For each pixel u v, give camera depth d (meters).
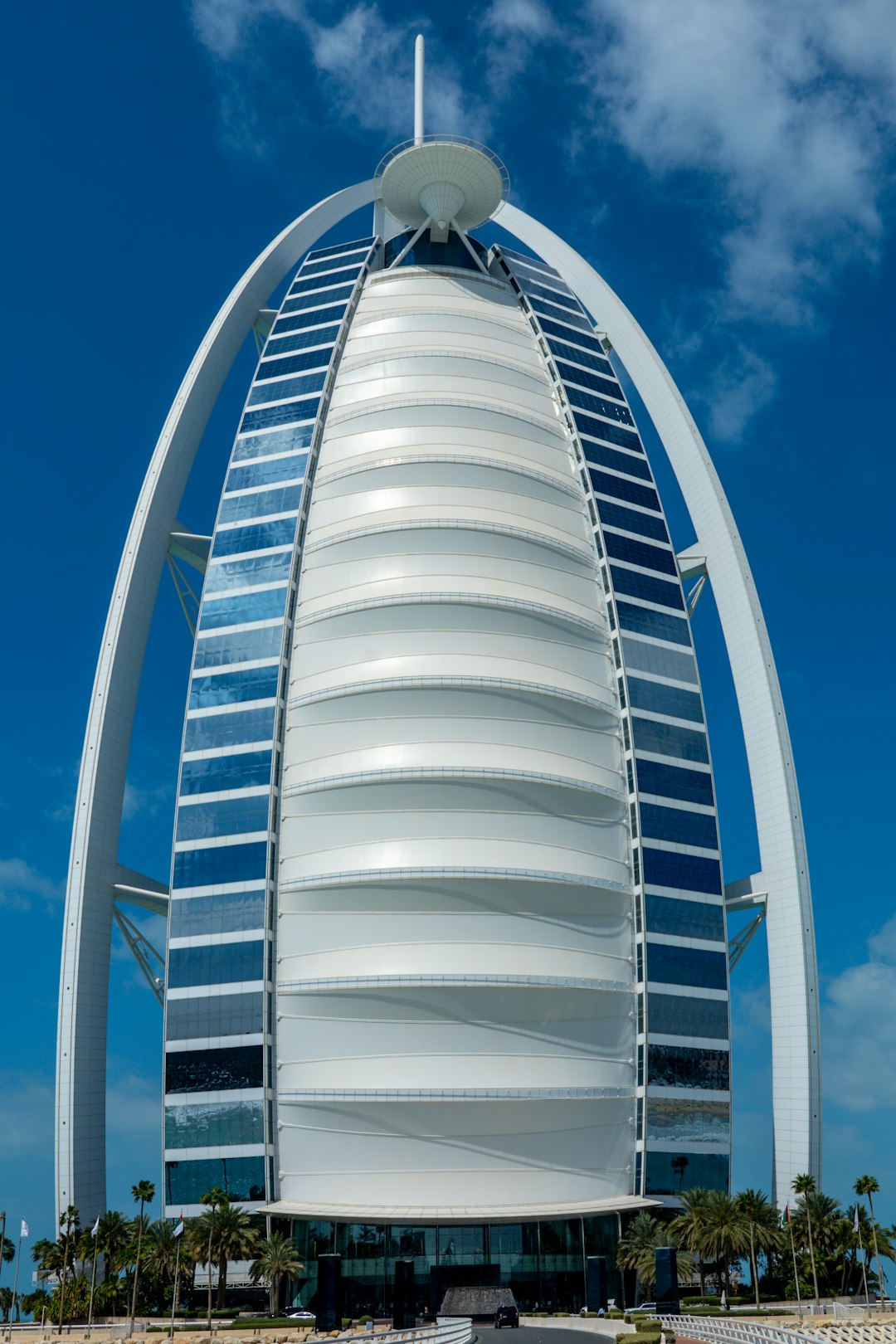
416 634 97.88
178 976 92.19
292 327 120.25
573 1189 86.00
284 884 93.00
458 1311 72.94
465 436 108.38
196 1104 88.62
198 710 100.75
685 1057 92.94
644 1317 65.12
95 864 98.12
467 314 118.75
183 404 116.44
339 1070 86.31
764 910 108.31
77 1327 73.75
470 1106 84.44
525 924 89.75
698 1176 90.56
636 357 130.88
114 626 105.62
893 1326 59.22
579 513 110.62
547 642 100.75
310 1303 81.62
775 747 109.81
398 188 123.38
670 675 106.00
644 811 98.75
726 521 119.94
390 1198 83.38
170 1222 86.38
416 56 131.12
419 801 91.56
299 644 101.38
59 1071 92.12
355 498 105.75
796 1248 85.88
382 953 87.94
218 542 107.88
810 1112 98.56
